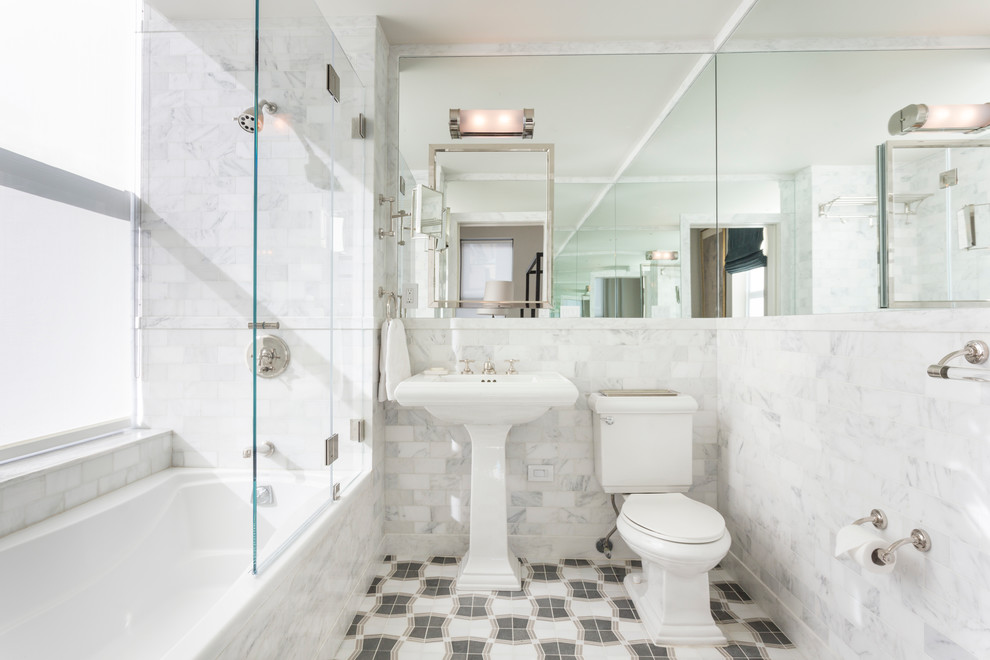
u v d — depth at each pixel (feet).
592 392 7.80
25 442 5.39
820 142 5.10
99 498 5.65
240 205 7.25
